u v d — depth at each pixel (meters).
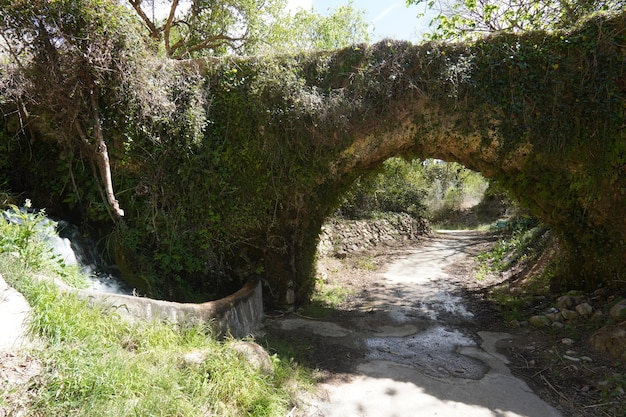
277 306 6.51
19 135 6.11
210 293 6.21
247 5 12.81
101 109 5.73
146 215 5.82
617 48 5.43
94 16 5.05
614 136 5.45
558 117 5.61
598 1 7.48
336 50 6.09
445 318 6.47
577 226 6.14
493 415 3.62
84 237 5.97
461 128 5.91
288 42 13.54
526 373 4.48
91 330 3.10
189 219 6.04
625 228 5.70
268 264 6.50
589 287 6.18
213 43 13.27
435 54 5.84
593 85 5.49
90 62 5.15
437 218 25.06
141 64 5.55
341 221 12.76
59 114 5.61
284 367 4.12
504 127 5.76
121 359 2.94
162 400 2.72
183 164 5.84
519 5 9.03
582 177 5.72
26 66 5.33
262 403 3.20
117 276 5.75
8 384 2.38
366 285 8.81
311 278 7.08
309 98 5.79
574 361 4.55
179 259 5.90
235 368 3.40
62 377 2.54
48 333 2.86
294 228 6.54
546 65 5.65
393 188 17.11
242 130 6.04
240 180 6.11
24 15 4.85
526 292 7.13
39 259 3.87
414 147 6.41
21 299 2.98
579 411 3.71
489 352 5.06
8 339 2.65
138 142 5.73
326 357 4.79
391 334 5.70
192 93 5.93
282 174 6.10
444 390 4.05
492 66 5.70
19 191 6.20
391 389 4.05
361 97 5.89
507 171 6.29
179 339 3.77
